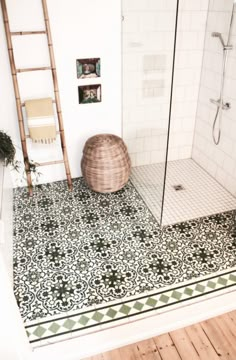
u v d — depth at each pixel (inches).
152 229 91.9
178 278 76.5
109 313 68.6
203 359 60.7
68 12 91.4
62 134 104.2
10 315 49.8
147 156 99.0
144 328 65.3
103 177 102.0
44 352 61.3
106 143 101.3
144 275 77.3
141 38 86.9
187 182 115.3
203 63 110.9
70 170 117.1
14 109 100.0
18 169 110.0
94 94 105.8
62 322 66.8
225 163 109.1
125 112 109.5
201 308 69.2
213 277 76.8
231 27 92.6
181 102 117.4
